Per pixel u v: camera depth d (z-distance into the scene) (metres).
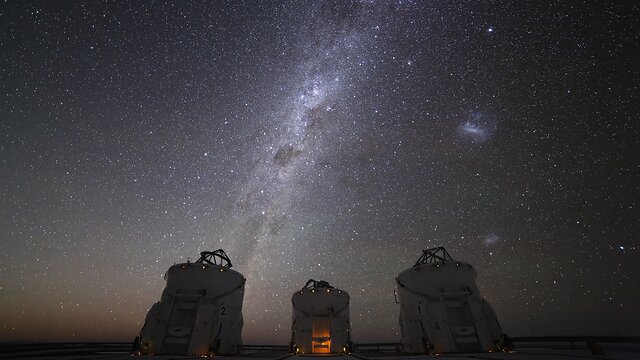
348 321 36.03
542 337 28.50
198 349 24.97
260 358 21.52
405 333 30.78
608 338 23.73
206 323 26.22
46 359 17.89
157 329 25.42
